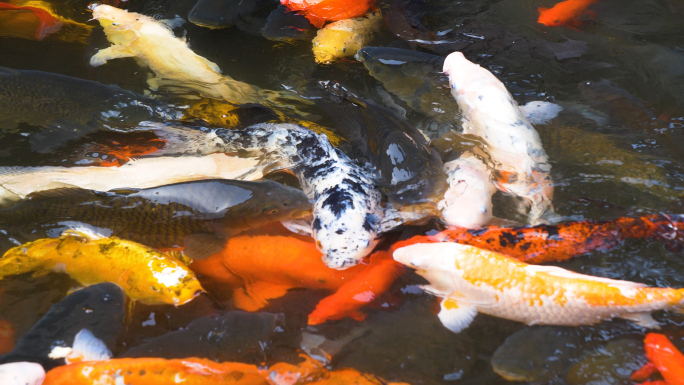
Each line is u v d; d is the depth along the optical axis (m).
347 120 4.15
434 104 4.21
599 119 4.14
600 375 3.64
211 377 3.63
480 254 3.77
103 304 3.71
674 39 4.43
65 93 4.17
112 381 3.61
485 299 3.75
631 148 4.04
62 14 4.61
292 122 4.16
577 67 4.34
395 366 3.67
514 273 3.74
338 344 3.70
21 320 3.72
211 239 3.88
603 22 4.52
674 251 3.81
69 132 4.13
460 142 4.08
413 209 3.92
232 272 3.82
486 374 3.65
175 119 4.18
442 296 3.77
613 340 3.68
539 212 3.91
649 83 4.27
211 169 4.04
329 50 4.41
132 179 3.99
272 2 4.67
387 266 3.82
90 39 4.50
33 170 3.99
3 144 4.08
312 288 3.79
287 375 3.65
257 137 4.12
